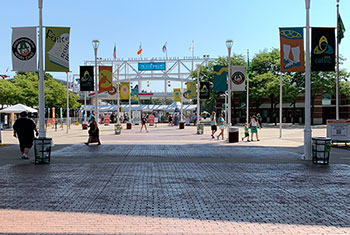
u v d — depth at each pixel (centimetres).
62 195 808
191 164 1315
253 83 5519
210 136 2902
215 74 2506
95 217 636
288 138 2683
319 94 5644
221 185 923
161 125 5488
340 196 800
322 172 1135
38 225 590
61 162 1363
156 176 1059
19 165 1284
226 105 4484
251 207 705
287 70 1481
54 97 6297
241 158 1493
